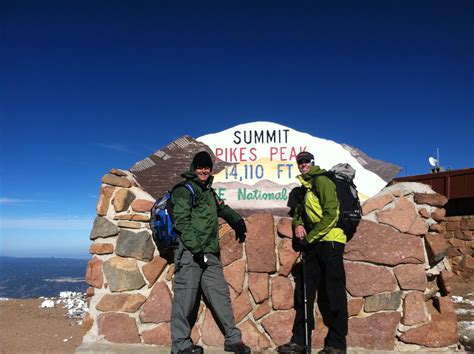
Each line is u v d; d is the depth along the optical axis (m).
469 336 4.57
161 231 3.79
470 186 10.71
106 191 4.34
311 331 3.64
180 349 3.54
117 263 4.17
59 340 5.76
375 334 3.85
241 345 3.61
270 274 4.07
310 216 3.64
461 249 10.93
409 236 3.95
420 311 3.83
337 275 3.50
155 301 4.09
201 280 3.68
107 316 4.11
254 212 4.77
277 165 4.84
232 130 4.92
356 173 4.82
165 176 4.80
